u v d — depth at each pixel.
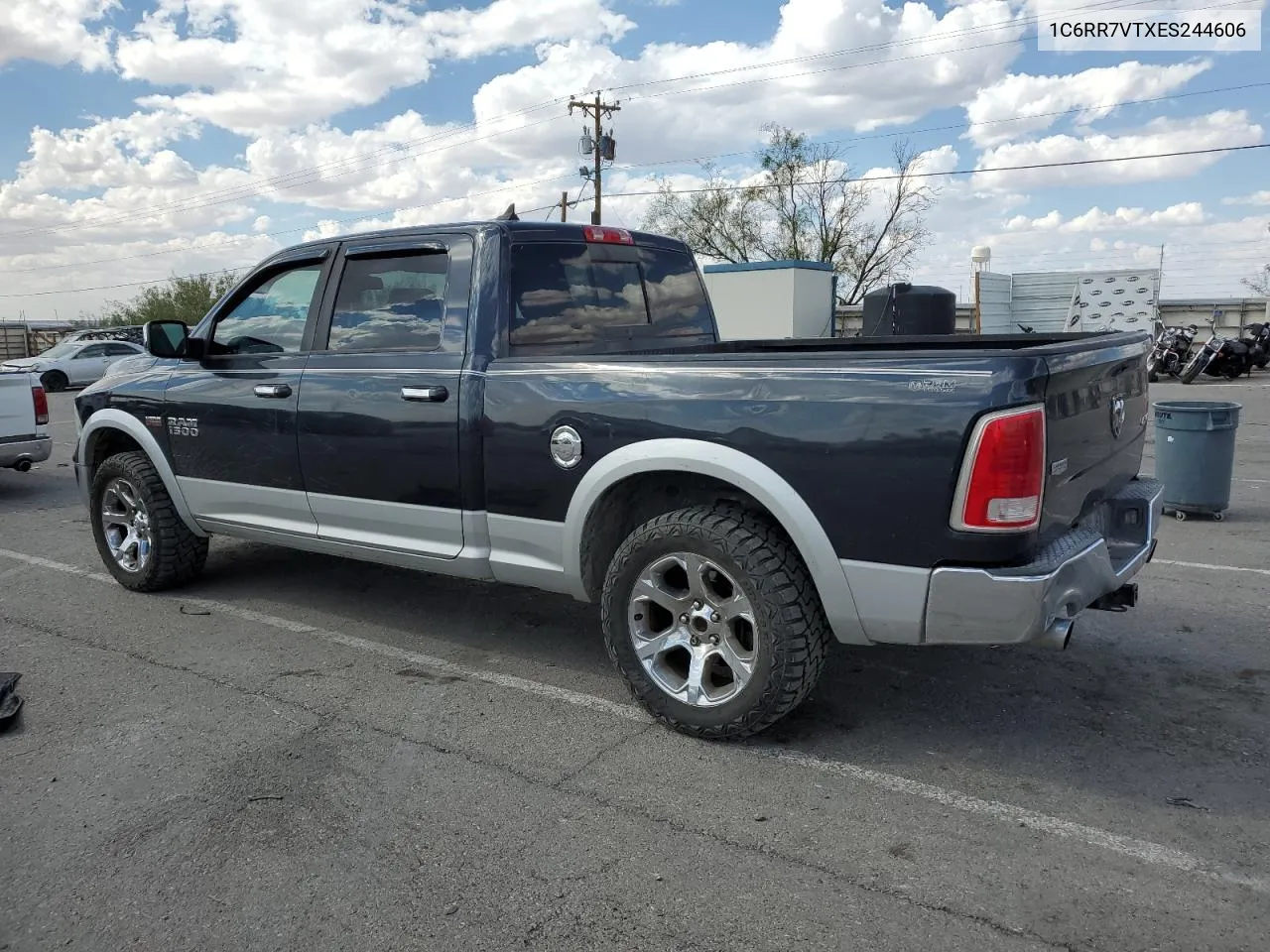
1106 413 3.71
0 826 3.20
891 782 3.41
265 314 5.09
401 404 4.35
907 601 3.23
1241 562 6.29
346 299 4.73
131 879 2.89
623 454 3.71
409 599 5.74
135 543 5.90
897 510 3.19
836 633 3.44
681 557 3.67
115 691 4.36
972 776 3.45
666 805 3.28
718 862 2.93
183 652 4.88
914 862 2.91
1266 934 2.54
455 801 3.32
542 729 3.91
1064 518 3.37
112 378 5.90
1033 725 3.87
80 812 3.28
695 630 3.72
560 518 3.96
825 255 43.38
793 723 3.92
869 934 2.57
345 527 4.75
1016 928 2.58
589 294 4.73
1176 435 7.53
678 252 5.42
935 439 3.11
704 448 3.53
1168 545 6.78
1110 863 2.88
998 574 3.08
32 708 4.18
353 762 3.63
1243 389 19.41
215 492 5.30
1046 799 3.27
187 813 3.26
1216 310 31.97
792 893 2.76
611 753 3.68
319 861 2.97
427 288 4.43
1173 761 3.54
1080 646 4.76
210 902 2.77
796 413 3.36
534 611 5.49
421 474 4.34
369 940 2.60
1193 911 2.64
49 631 5.25
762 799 3.31
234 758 3.67
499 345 4.23
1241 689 4.18
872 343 5.19
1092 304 29.11
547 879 2.86
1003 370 3.04
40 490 10.29
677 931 2.61
